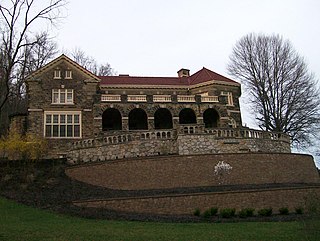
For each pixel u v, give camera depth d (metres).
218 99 43.88
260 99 48.19
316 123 45.56
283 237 15.68
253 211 22.45
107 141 32.25
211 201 23.19
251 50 50.28
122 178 27.48
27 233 16.03
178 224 19.39
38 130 39.44
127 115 40.81
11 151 31.22
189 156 28.27
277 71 48.22
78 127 40.34
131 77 50.66
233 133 33.25
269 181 29.25
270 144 34.84
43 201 23.36
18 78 42.16
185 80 51.66
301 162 31.69
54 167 30.14
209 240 15.19
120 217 20.78
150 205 22.59
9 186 25.84
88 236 15.66
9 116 41.03
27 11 26.58
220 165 28.41
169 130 32.66
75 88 41.53
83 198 24.12
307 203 15.40
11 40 26.42
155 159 27.95
